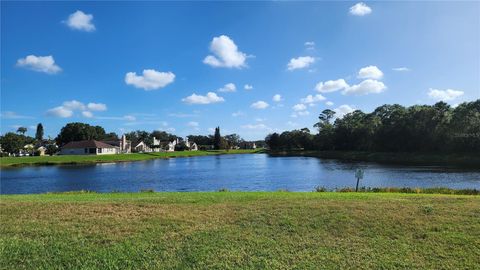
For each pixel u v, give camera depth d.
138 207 11.54
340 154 94.19
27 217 10.41
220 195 14.50
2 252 7.90
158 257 7.68
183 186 34.16
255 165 66.19
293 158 92.56
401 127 77.81
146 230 9.23
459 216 9.94
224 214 10.55
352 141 101.00
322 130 120.75
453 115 69.94
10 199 14.18
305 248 8.13
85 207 11.55
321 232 9.06
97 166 70.44
